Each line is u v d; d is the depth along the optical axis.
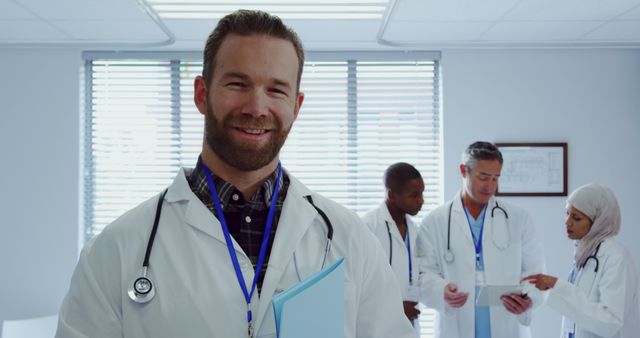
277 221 0.78
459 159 3.22
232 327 0.68
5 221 3.15
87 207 3.26
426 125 3.36
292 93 0.71
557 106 3.22
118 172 3.29
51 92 3.18
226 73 0.67
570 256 3.18
